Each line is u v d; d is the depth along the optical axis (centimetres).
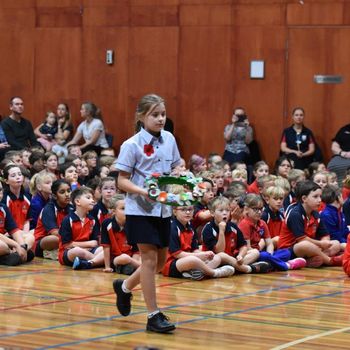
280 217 1638
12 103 2361
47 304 1098
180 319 1012
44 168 1948
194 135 2528
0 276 1357
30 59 2711
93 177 1994
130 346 866
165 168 959
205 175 1828
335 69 2391
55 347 855
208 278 1375
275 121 2444
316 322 1008
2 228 1532
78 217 1520
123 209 1427
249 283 1328
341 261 1577
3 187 1667
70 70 2664
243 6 2466
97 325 968
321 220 1580
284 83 2434
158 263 966
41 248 1603
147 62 2572
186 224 1414
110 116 2619
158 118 949
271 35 2442
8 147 2275
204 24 2506
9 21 2730
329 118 2402
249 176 2344
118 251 1433
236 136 2383
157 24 2558
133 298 1153
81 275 1384
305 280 1375
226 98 2491
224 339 904
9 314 1024
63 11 2666
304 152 2317
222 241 1418
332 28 2388
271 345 880
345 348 870
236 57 2477
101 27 2622
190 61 2523
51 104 2691
